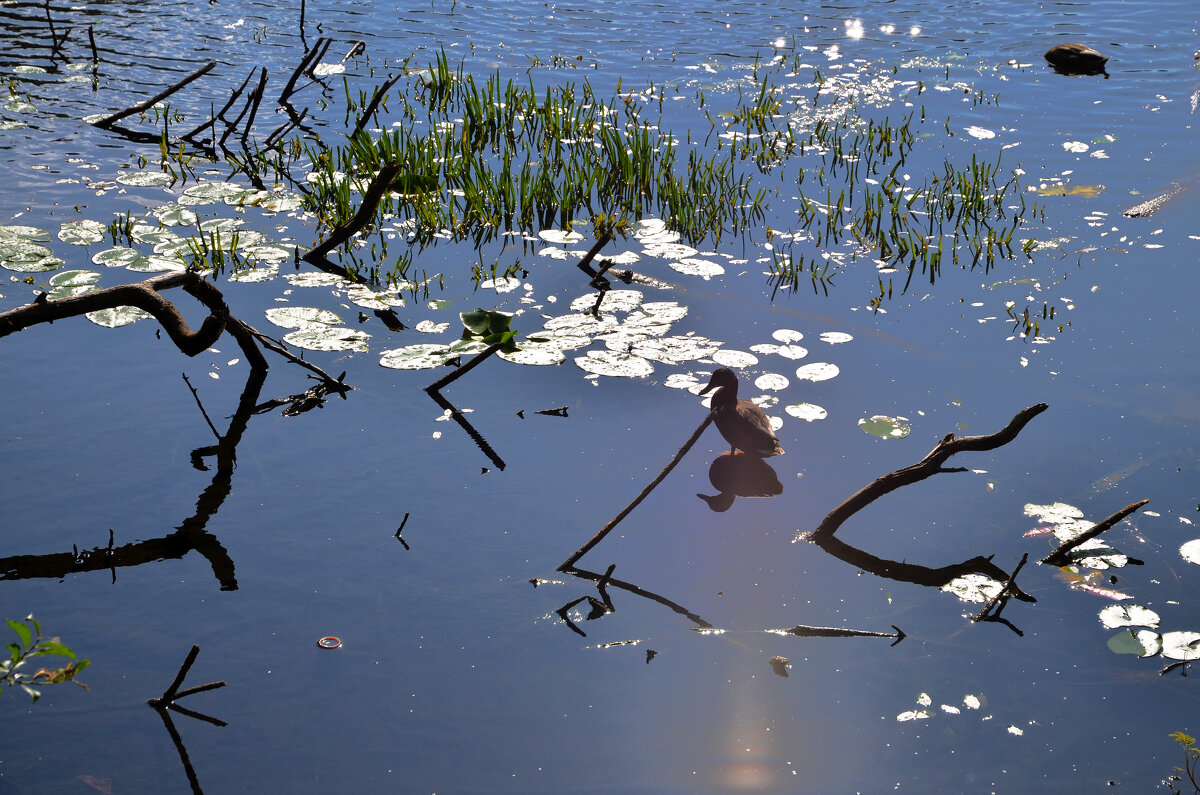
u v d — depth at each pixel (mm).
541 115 14148
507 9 19688
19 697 4914
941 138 13656
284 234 10648
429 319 8992
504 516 6367
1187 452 7055
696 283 9797
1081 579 5938
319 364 8188
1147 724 4949
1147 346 8492
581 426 7402
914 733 4895
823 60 17109
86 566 5785
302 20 17766
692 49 17578
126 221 10531
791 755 4750
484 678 5145
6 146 12430
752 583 5891
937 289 9656
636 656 5328
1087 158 12867
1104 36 18266
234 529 6152
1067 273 9922
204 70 13570
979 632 5559
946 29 18875
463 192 11688
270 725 4812
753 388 7930
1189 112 14492
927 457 6508
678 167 12633
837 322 9031
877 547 6227
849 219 11312
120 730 4754
